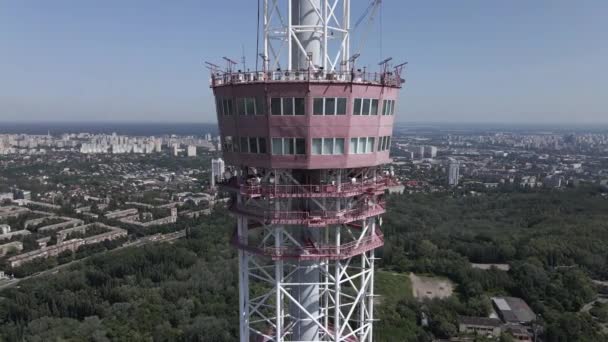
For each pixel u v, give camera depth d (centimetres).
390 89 4594
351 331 4897
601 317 13512
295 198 4528
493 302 14825
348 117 4212
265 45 4631
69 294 14612
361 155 4453
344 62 4441
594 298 14850
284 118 4169
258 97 4197
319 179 4528
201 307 14025
